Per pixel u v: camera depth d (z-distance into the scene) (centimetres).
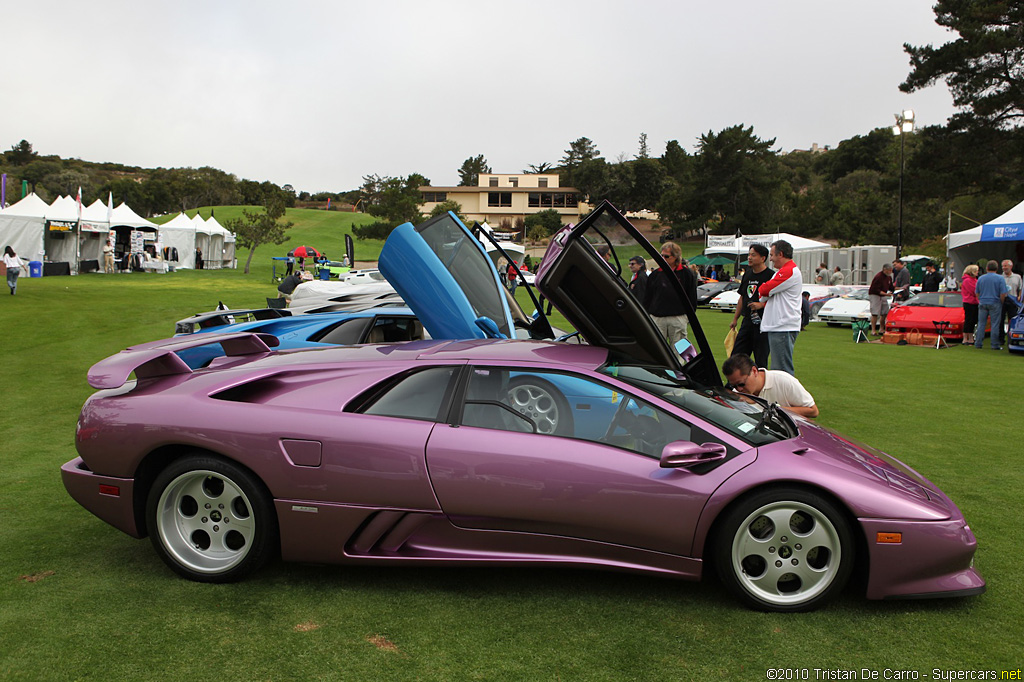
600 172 9825
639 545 331
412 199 7925
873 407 813
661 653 290
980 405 827
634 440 339
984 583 330
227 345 444
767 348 727
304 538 345
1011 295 1426
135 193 11494
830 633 308
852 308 1941
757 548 326
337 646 292
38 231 3095
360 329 700
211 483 356
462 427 342
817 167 12588
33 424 692
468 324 542
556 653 289
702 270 4294
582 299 461
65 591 340
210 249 4462
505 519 334
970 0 3666
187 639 296
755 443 341
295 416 347
